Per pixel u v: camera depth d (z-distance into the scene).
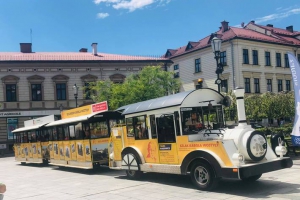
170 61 41.72
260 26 50.94
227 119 13.47
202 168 9.27
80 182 12.67
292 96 18.91
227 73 42.56
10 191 11.79
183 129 10.01
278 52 46.53
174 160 10.27
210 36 45.31
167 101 10.70
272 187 9.26
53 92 38.38
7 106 37.22
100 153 15.16
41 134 20.83
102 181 12.46
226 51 42.91
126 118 12.34
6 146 37.00
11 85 37.59
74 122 15.90
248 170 8.46
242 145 8.89
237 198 8.21
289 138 15.96
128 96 24.81
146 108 11.38
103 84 28.36
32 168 20.31
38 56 39.97
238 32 44.31
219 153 8.86
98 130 15.23
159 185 10.65
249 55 43.19
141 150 11.63
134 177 12.15
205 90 10.70
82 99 38.72
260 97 19.17
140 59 40.69
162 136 10.72
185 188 9.85
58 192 10.85
